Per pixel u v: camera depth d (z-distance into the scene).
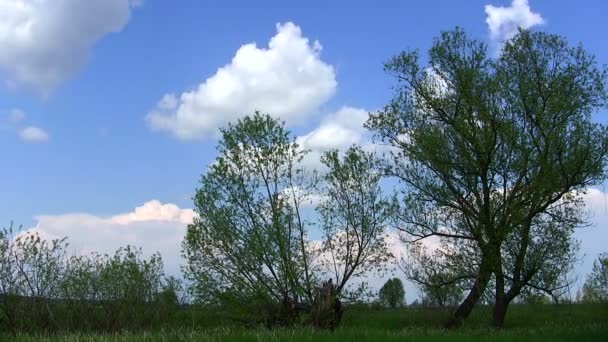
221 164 23.03
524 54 27.75
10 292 18.23
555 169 26.73
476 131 27.80
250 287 22.66
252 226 22.94
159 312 20.58
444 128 29.02
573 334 15.29
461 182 28.11
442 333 15.09
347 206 23.67
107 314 19.48
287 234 22.89
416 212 28.61
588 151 26.30
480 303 28.91
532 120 27.09
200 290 22.64
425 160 28.28
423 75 29.16
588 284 32.06
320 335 12.98
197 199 23.09
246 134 22.95
